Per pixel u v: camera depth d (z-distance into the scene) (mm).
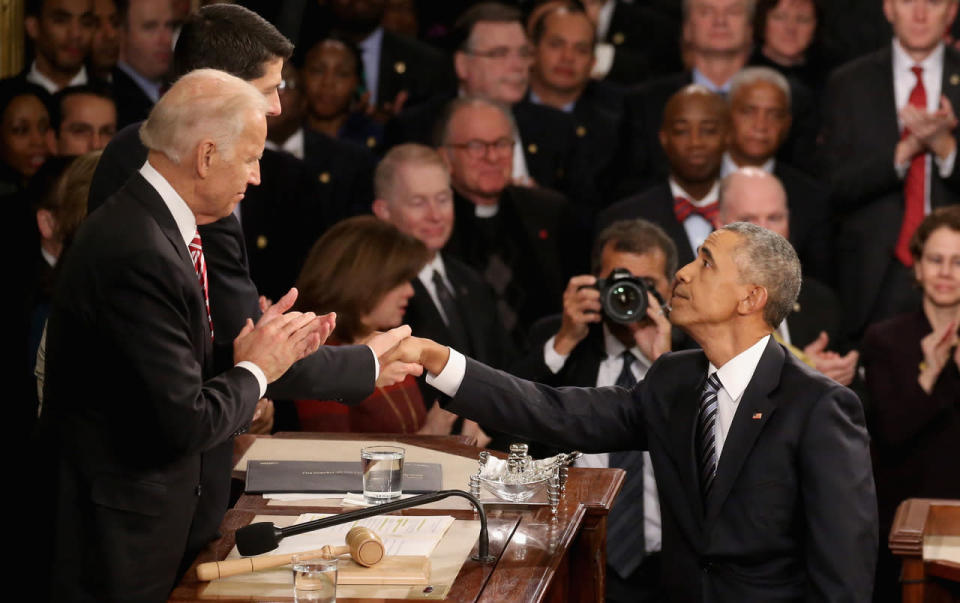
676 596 9750
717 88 21250
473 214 19406
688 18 21469
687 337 14305
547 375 14133
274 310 9297
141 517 8312
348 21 21734
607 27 22781
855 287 20234
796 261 9609
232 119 8500
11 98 18359
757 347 9609
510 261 19438
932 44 20250
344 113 21266
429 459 10836
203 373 8883
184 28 9984
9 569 8680
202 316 8727
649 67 22406
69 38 18531
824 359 16578
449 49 22219
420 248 13859
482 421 10320
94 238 8344
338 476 10188
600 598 9883
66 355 8398
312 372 9656
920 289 16656
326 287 13602
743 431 9383
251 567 8117
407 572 7980
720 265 9445
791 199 20234
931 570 11453
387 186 17922
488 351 17516
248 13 10086
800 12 20797
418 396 14594
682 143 19078
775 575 9320
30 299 15547
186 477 8578
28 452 8688
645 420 10070
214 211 8820
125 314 8156
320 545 8570
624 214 19344
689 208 19250
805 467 9172
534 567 8281
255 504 9578
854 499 9047
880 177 20156
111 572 8242
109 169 9797
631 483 13805
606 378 14125
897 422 16125
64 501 8352
